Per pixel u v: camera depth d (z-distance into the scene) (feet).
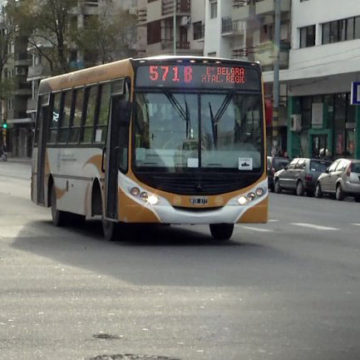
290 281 50.26
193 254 63.46
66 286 47.83
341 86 211.00
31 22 308.60
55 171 85.25
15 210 104.99
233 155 68.39
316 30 217.77
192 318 38.86
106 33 296.92
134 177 66.49
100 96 73.41
